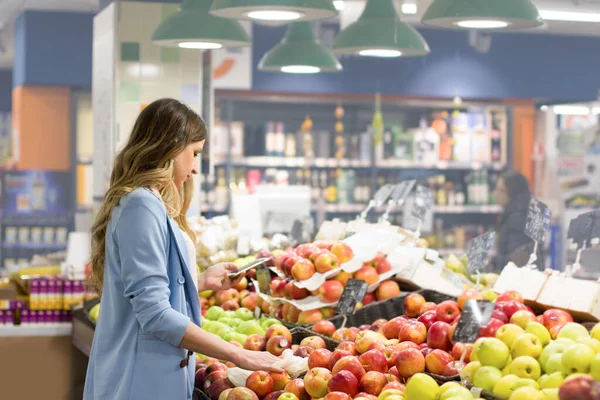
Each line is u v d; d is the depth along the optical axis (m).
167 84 6.55
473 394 2.47
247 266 3.39
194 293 2.82
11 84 14.76
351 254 4.00
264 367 2.79
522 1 4.45
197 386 3.17
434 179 10.71
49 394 5.28
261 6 4.38
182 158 2.84
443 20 4.58
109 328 2.73
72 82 10.49
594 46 11.34
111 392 2.70
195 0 5.52
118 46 6.47
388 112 11.19
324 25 10.58
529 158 11.34
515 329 2.65
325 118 11.07
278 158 10.25
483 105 11.05
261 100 10.43
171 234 2.75
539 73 11.20
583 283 3.30
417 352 2.81
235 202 6.80
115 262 2.72
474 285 4.22
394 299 3.91
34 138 10.90
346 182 10.48
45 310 5.37
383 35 5.55
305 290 3.95
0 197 11.12
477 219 11.26
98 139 7.09
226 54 10.27
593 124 11.84
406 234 4.48
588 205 11.50
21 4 10.07
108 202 2.76
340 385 2.72
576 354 2.31
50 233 10.98
